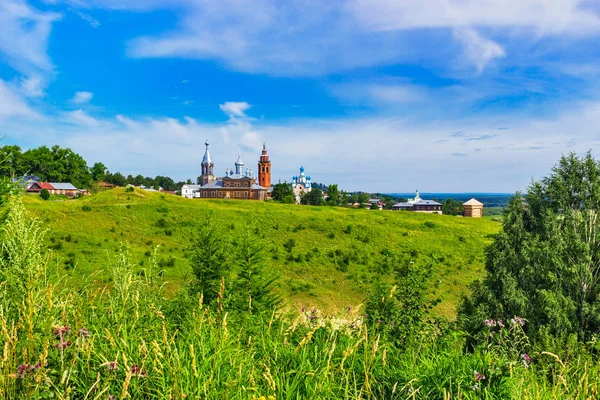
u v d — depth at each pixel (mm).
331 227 58469
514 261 24250
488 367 4973
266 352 5051
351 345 5238
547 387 5176
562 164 25062
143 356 4133
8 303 4508
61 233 42156
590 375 5469
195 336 4758
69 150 133875
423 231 61625
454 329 10141
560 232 23422
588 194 23781
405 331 8500
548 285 22516
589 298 21500
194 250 15094
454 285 40344
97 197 58156
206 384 3744
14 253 4953
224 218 57094
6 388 3193
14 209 5613
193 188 169250
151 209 56188
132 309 5297
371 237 56125
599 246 22422
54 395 3395
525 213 25859
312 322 6992
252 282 13773
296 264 44156
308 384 4348
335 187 158250
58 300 4594
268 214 60656
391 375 4996
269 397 3615
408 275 11453
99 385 3670
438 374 4898
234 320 6703
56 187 118125
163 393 3705
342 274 43062
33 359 3660
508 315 22266
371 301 10094
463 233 62125
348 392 4461
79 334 3982
